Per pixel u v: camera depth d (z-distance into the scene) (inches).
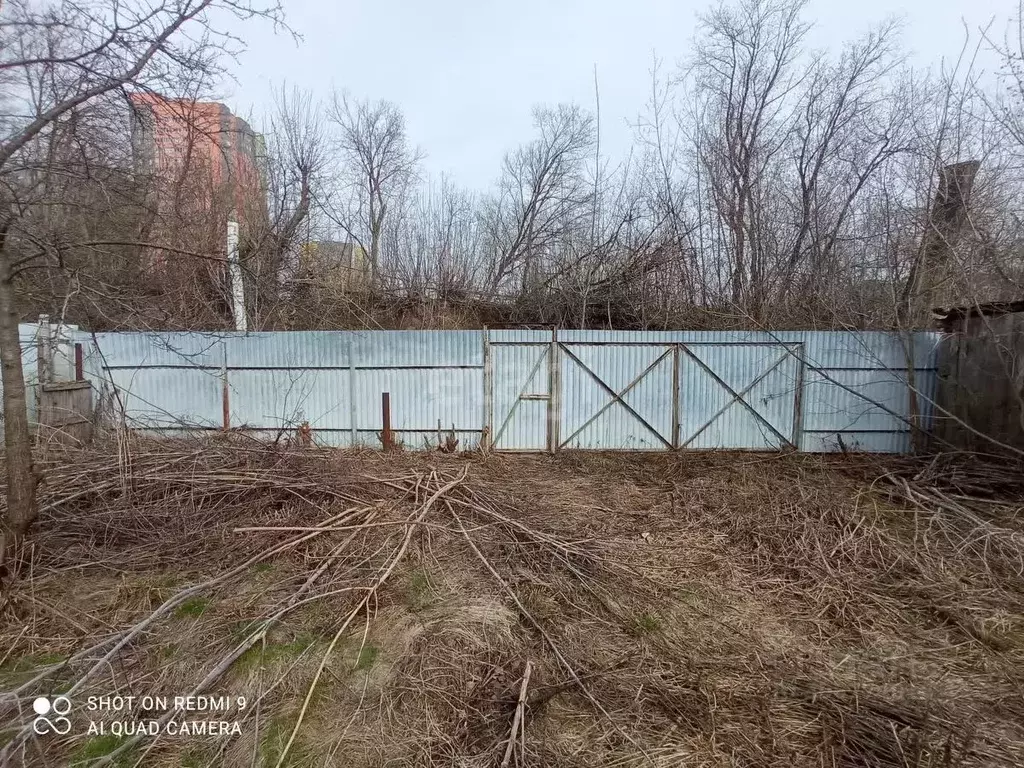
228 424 341.7
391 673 119.3
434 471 245.3
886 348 334.3
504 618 140.8
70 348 330.6
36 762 93.3
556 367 340.5
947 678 123.5
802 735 103.6
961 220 303.0
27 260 145.2
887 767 94.5
